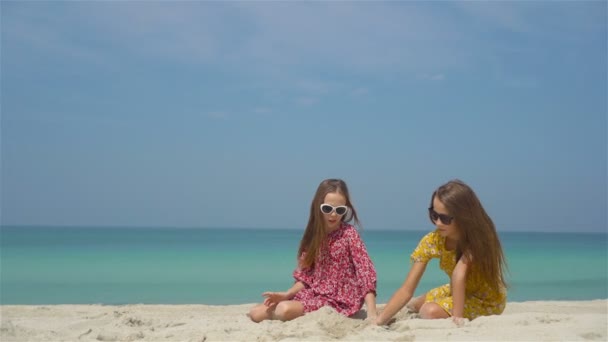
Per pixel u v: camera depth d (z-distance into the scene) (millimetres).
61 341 4426
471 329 3705
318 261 4895
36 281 12906
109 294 10805
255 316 4930
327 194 4816
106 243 35188
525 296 10641
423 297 4859
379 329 3889
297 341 3740
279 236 59719
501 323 3848
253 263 19250
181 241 41625
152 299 10148
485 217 4121
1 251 24469
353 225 5000
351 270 4887
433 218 4184
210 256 23031
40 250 25750
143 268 16688
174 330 4551
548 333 3537
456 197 4062
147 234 63625
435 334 3625
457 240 4227
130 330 4699
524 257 24922
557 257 24797
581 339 3422
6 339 4496
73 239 41969
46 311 6902
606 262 21047
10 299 10008
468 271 4211
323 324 4191
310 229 4973
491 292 4305
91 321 5426
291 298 4895
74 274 14578
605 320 3926
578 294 10969
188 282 13117
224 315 6395
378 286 12062
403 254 25000
